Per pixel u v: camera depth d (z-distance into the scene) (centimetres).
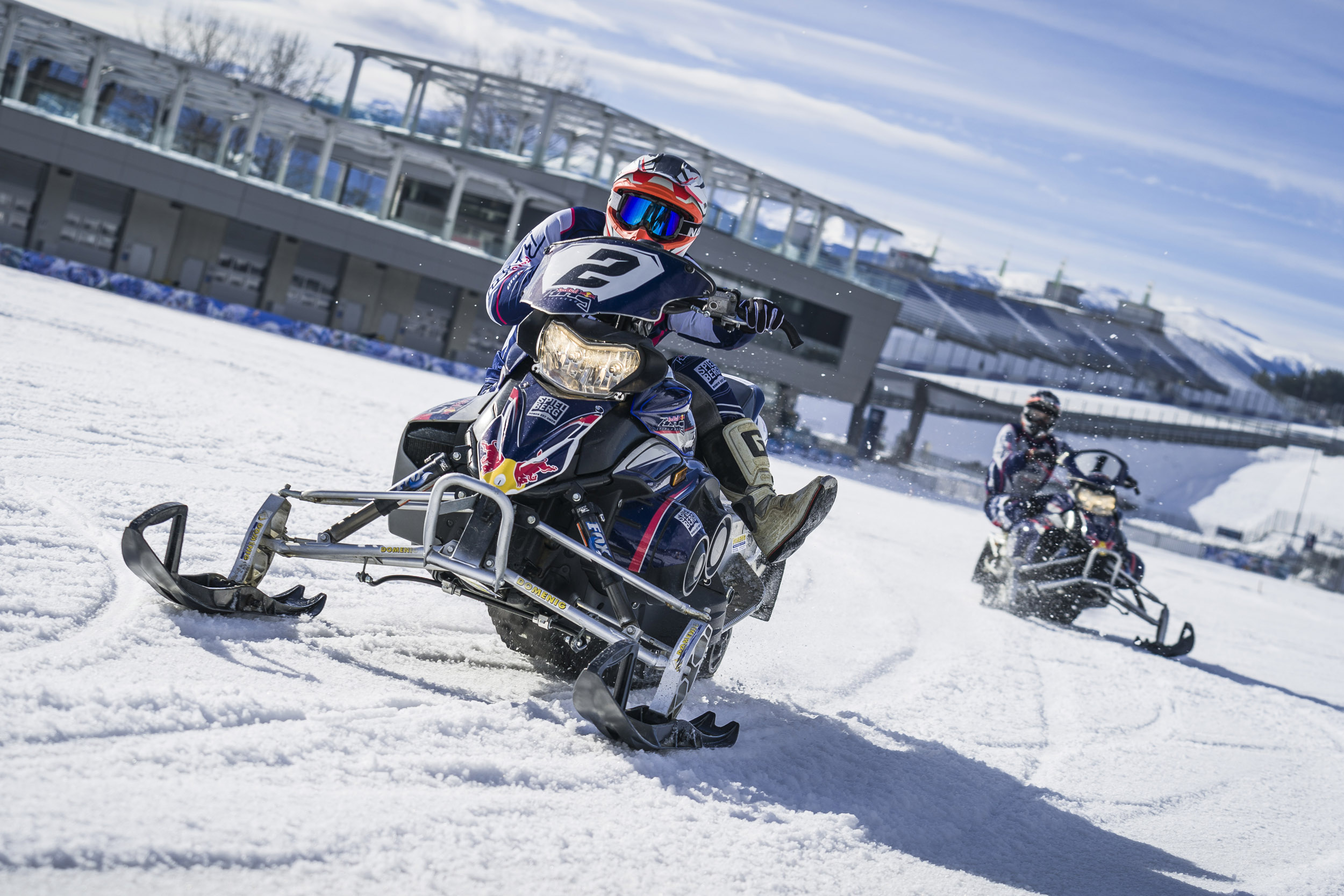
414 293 4141
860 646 565
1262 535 6662
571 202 4353
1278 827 377
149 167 3634
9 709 216
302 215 3853
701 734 310
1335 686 861
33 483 438
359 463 752
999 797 342
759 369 4681
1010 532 891
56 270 2711
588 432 307
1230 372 12069
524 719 292
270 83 5919
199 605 306
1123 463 888
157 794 196
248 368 1421
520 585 290
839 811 286
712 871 224
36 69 4303
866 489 2612
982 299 8838
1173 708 586
